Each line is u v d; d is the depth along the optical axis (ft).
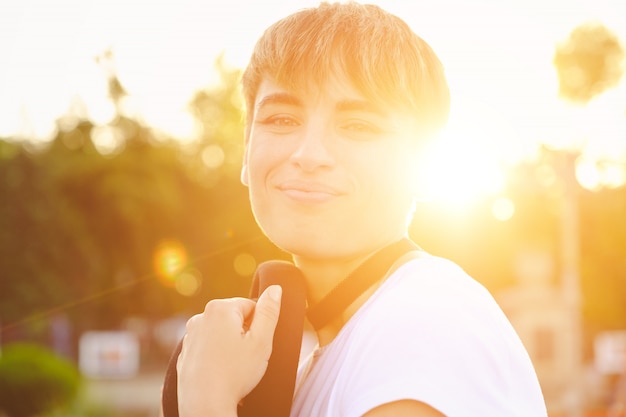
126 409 72.59
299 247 4.50
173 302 150.41
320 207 4.45
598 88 119.55
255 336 4.28
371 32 4.51
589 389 79.66
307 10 4.71
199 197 150.51
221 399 4.16
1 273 111.04
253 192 4.70
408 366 3.59
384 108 4.48
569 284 55.67
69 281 121.90
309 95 4.47
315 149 4.43
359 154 4.44
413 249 4.62
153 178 143.54
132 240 141.49
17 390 59.41
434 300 3.83
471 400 3.55
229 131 153.89
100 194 138.31
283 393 4.27
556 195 128.36
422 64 4.66
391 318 3.79
